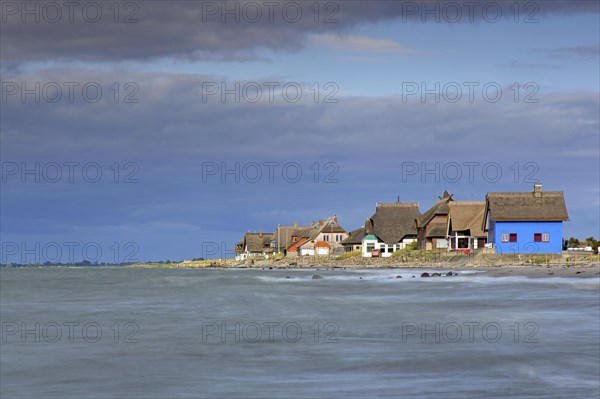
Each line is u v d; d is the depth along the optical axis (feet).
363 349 143.74
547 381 110.22
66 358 140.87
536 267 440.04
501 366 122.31
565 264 446.19
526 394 101.81
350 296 287.07
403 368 123.34
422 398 100.99
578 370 118.32
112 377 122.01
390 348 143.84
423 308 224.12
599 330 161.89
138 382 117.50
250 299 285.02
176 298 306.55
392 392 105.40
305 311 225.56
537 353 133.18
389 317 199.93
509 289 289.53
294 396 104.88
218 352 145.18
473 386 107.65
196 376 121.60
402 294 290.15
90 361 137.39
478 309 213.87
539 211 560.61
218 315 219.82
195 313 229.25
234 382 115.96
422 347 143.95
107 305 274.36
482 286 315.58
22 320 215.31
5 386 116.26
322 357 136.46
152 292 360.89
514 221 559.38
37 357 142.20
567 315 190.29
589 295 244.83
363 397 102.94
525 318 185.68
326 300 268.41
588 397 99.50
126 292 367.86
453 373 117.91
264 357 138.31
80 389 113.19
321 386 111.24
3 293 371.76
